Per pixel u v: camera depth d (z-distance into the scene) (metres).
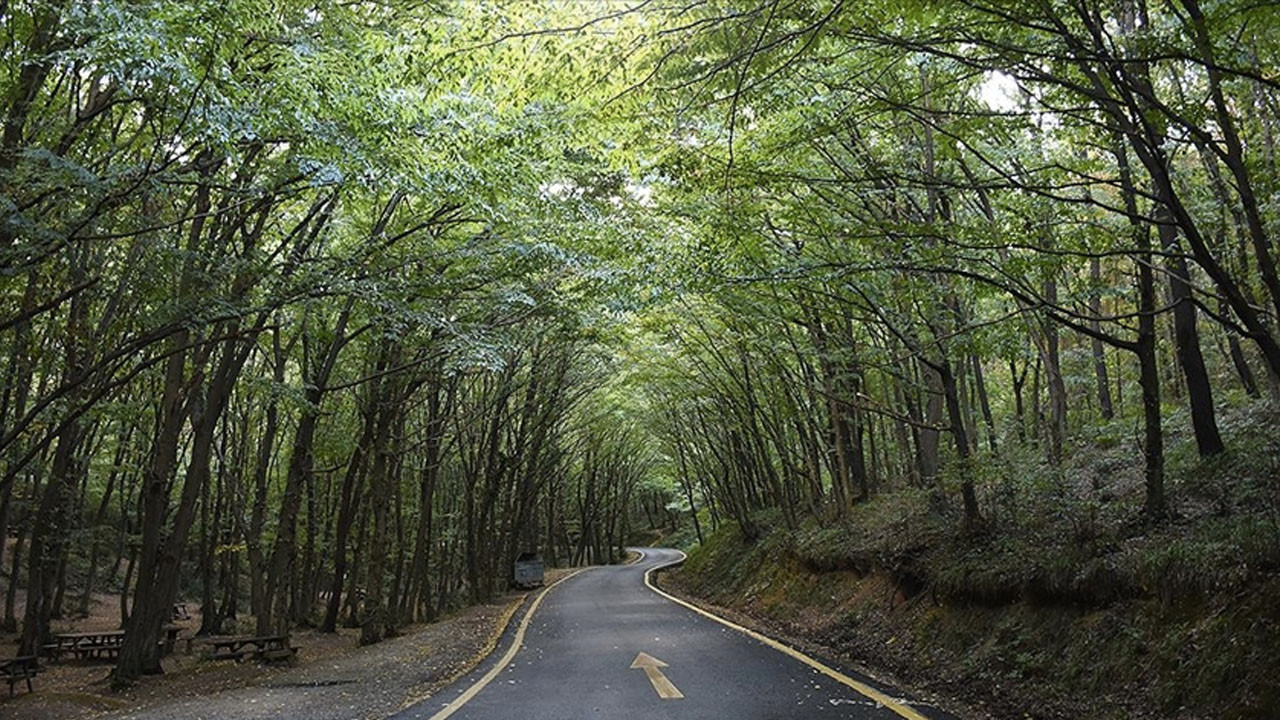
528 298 15.95
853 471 23.22
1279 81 5.72
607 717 7.41
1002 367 27.03
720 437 30.80
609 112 7.89
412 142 9.90
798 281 10.23
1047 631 7.89
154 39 7.18
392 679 10.88
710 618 17.23
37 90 9.59
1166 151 8.64
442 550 32.31
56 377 16.92
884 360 13.84
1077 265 9.30
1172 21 8.55
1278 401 11.88
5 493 18.34
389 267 13.69
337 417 26.69
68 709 10.52
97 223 9.73
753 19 6.56
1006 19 6.48
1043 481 10.93
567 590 30.86
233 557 29.55
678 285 11.65
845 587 14.62
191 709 8.99
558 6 6.62
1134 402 20.91
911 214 11.86
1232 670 5.59
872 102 8.49
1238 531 6.64
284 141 10.01
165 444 14.05
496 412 29.19
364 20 10.39
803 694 8.08
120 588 36.38
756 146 9.70
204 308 11.24
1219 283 6.77
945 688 8.26
